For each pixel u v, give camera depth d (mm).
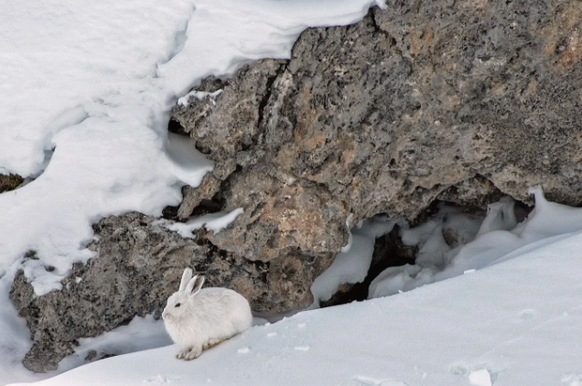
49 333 16047
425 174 17297
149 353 13867
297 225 16469
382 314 13266
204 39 15047
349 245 18016
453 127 16203
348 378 11117
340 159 16125
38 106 15797
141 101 15688
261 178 16094
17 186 16375
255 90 15312
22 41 15742
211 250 16672
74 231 15820
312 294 18156
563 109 15633
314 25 14742
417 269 19219
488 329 11656
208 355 13203
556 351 10445
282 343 13023
